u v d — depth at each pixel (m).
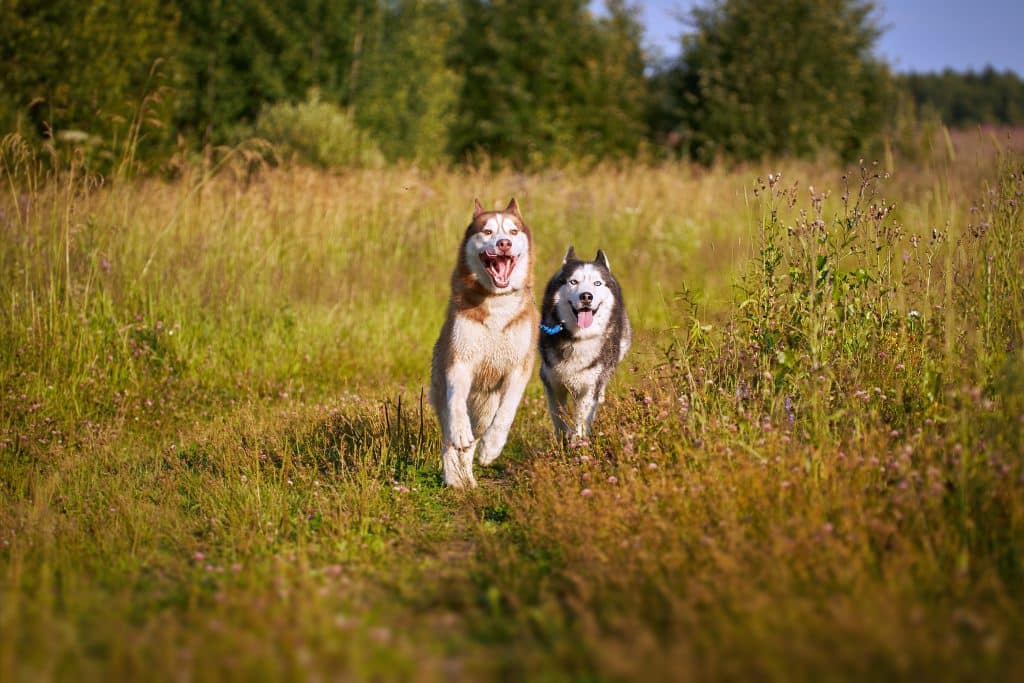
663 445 4.63
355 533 4.16
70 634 2.78
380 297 10.25
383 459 5.24
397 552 3.92
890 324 5.02
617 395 6.19
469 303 5.07
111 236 8.53
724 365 5.01
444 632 2.94
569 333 5.70
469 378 5.10
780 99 28.97
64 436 6.16
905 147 17.81
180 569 3.64
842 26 29.72
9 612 2.87
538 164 19.70
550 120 29.69
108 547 3.90
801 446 4.11
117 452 5.83
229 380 7.82
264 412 6.64
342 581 3.40
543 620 2.91
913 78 62.66
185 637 2.78
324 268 10.34
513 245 4.88
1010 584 3.00
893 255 5.40
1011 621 2.68
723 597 2.89
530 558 3.74
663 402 4.86
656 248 12.60
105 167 13.48
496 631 2.93
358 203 11.62
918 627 2.59
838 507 3.53
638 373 6.10
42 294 7.62
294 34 24.56
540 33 29.78
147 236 9.04
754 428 4.30
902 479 3.69
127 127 15.23
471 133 29.42
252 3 24.09
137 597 3.32
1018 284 4.64
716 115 28.89
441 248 11.63
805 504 3.56
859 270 5.11
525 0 30.36
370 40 25.88
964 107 65.56
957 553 3.15
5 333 7.15
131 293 8.28
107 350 7.46
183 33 23.77
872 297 5.18
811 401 4.30
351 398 6.88
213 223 9.74
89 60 15.51
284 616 2.91
